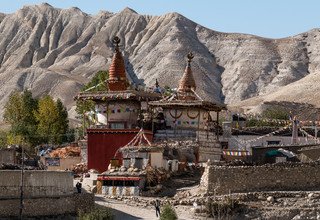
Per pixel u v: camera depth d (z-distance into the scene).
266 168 78.94
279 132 109.25
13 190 66.44
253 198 76.31
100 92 100.12
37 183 68.25
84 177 88.38
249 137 110.94
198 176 87.12
